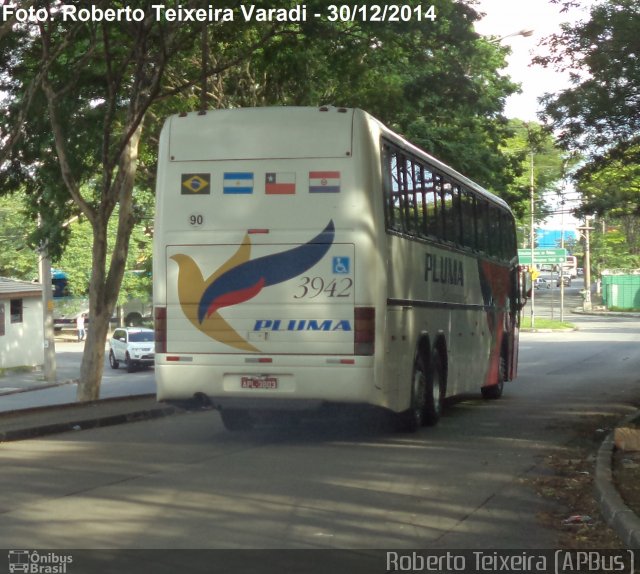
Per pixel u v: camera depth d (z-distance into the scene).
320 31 19.42
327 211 12.34
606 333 54.84
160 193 12.82
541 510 8.98
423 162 14.60
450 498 9.46
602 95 16.44
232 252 12.55
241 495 9.45
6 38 19.50
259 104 25.89
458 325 16.69
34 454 12.21
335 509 8.88
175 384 12.68
